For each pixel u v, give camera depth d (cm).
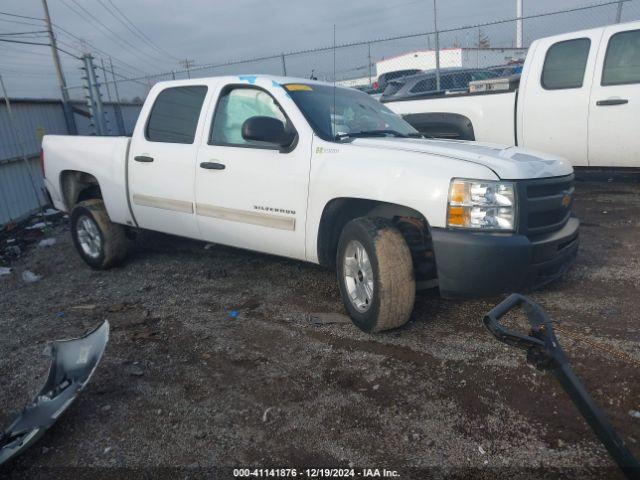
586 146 673
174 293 475
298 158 393
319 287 462
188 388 314
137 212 515
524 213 323
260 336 376
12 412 304
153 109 509
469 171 321
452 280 322
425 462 241
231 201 436
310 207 386
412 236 367
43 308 467
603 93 645
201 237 475
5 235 848
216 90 459
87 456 259
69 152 568
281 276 497
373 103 489
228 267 536
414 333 363
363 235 347
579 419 261
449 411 275
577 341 336
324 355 342
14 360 368
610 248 512
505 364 315
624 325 354
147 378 328
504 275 316
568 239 355
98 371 339
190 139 468
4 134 1077
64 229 841
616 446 172
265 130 378
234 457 253
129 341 381
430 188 324
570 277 445
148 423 282
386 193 341
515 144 727
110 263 553
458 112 757
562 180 355
